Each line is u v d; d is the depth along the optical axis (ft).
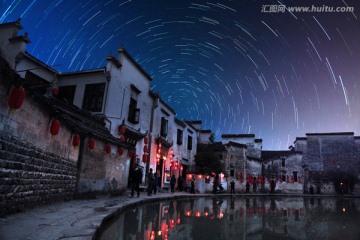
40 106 24.11
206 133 131.54
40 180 25.36
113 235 19.75
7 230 15.83
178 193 74.43
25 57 49.01
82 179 36.70
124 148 51.65
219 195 88.38
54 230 16.78
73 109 44.37
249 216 36.55
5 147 18.97
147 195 55.26
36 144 24.12
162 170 81.82
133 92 66.18
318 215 41.78
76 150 35.58
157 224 25.79
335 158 154.92
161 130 82.07
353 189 144.25
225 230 24.80
